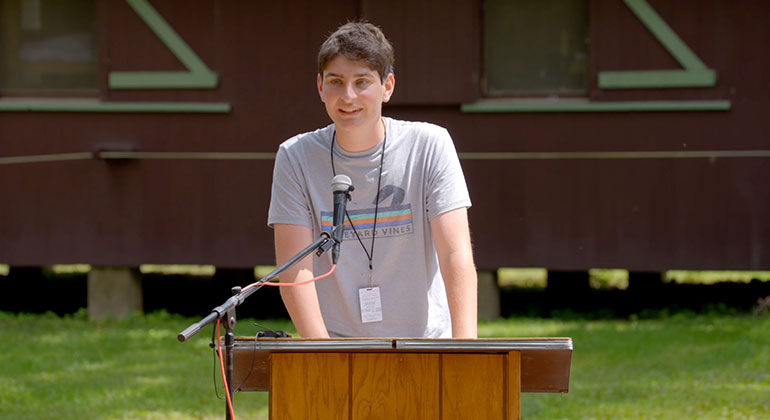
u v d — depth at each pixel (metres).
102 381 16.56
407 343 5.95
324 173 7.50
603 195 21.28
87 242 22.44
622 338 19.47
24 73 22.84
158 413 14.44
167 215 22.28
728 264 20.95
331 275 7.56
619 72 21.19
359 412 6.41
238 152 22.12
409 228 7.46
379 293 7.50
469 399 6.32
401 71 21.56
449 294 7.18
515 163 21.48
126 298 22.58
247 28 22.03
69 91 22.73
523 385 6.92
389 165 7.42
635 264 21.20
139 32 22.25
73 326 22.08
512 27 21.70
